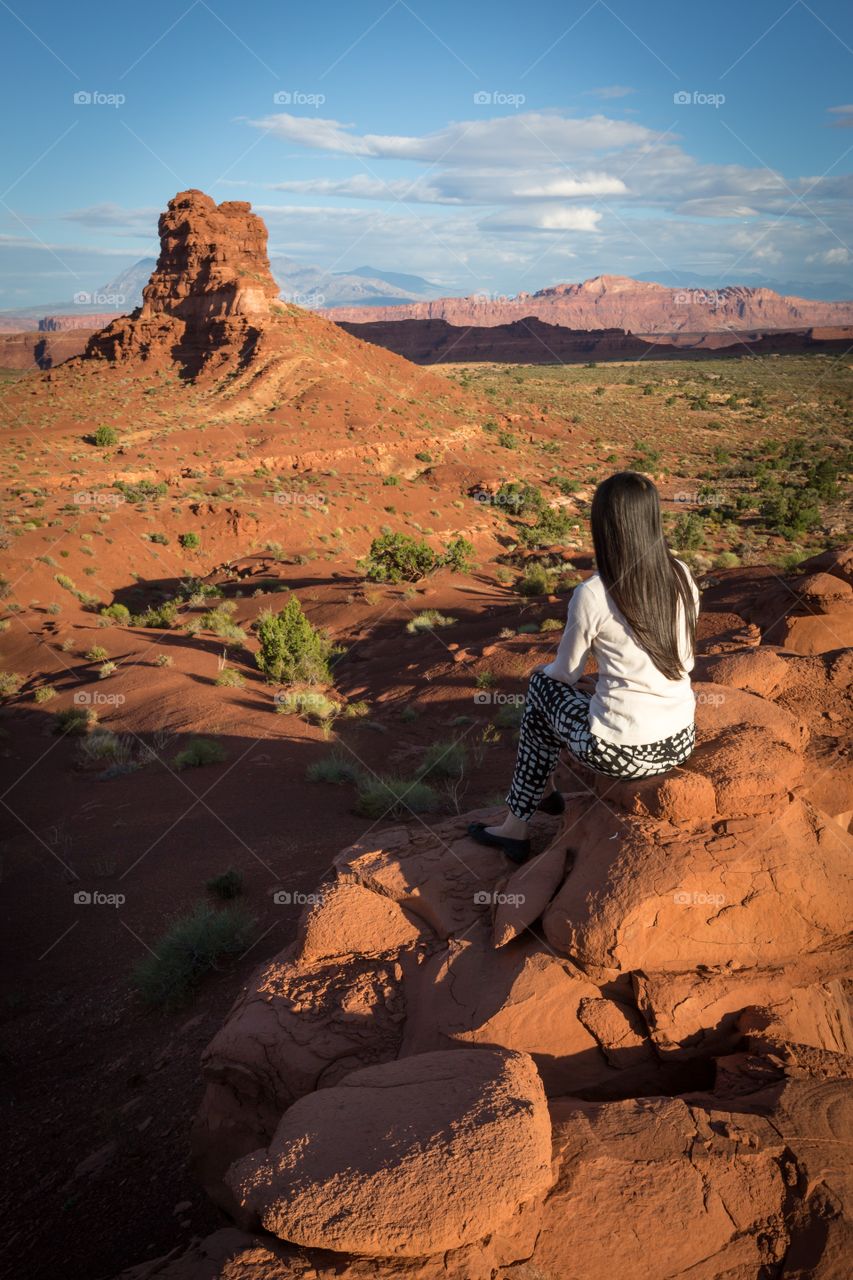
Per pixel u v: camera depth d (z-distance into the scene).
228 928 7.68
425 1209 2.11
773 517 64.44
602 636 3.11
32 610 43.59
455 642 25.14
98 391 106.69
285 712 20.03
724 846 3.20
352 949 3.73
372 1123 2.42
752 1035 2.94
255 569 50.81
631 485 2.98
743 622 12.03
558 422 121.19
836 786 4.24
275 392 102.81
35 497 59.41
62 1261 4.14
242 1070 3.36
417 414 104.06
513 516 75.44
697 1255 2.17
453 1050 2.81
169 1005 7.05
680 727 3.21
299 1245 2.17
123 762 17.30
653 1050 2.99
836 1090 2.63
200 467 73.00
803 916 3.16
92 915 9.81
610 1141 2.45
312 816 12.39
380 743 17.11
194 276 124.50
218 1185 3.43
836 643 9.83
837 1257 2.10
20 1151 5.34
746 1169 2.37
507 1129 2.31
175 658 26.66
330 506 64.81
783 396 155.12
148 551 54.38
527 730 3.60
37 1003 7.84
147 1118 5.32
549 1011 3.08
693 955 3.10
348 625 32.06
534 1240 2.17
